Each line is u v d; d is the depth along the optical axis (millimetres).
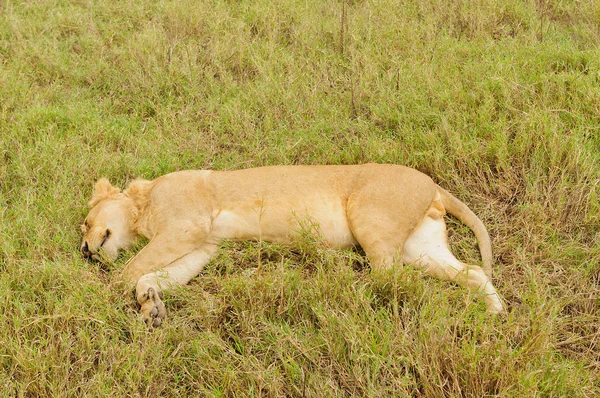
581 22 6719
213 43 6773
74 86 6398
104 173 5062
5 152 5270
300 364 3344
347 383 3232
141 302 3816
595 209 4250
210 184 4418
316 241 4191
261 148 5379
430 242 4211
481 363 3141
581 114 5008
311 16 7227
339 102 5820
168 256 4184
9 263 3961
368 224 4102
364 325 3463
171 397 3287
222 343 3488
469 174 4797
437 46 6414
